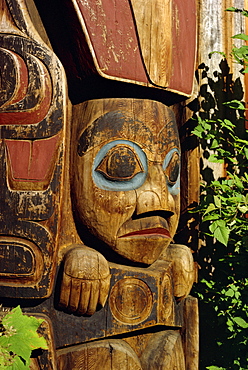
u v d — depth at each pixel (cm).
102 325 285
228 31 411
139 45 295
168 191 308
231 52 399
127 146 296
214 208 348
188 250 339
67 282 272
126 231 294
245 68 392
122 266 298
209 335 398
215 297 397
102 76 283
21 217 263
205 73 396
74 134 298
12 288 263
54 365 264
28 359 243
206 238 392
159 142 307
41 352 263
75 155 294
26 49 270
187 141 375
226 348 393
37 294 262
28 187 265
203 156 393
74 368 276
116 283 292
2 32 273
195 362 333
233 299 384
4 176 265
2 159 265
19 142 266
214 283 388
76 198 292
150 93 308
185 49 325
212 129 397
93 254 280
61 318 276
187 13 332
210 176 396
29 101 266
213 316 397
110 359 284
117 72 287
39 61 269
